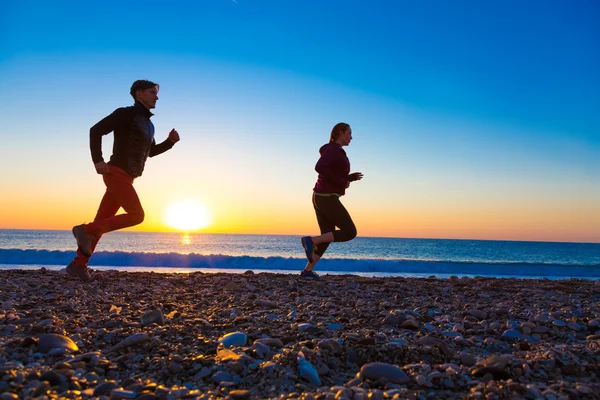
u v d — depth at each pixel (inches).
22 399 64.3
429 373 81.0
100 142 161.9
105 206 183.0
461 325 121.1
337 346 92.4
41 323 108.3
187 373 79.7
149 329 107.7
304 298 168.4
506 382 75.8
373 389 72.1
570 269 578.2
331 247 2140.7
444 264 532.1
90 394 67.5
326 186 223.3
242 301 156.2
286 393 71.2
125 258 471.2
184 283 202.5
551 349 97.6
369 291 192.1
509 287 224.7
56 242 1787.6
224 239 3026.6
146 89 169.6
